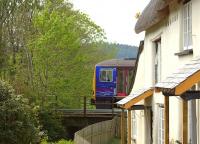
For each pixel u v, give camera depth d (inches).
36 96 1224.8
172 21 605.9
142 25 746.8
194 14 513.0
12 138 651.5
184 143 407.8
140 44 819.4
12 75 1364.4
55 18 1299.2
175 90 407.5
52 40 1285.7
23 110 675.4
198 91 412.8
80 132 851.4
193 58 495.5
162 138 658.8
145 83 780.6
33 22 1416.1
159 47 709.3
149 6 740.0
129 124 756.6
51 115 1192.2
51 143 883.4
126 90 1470.2
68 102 1368.1
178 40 576.4
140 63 829.8
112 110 1257.4
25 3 1673.2
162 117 661.3
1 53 1486.2
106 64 1491.1
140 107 746.8
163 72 655.1
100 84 1478.8
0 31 1594.5
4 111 653.9
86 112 1262.3
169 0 576.1
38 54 1291.8
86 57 1380.4
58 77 1301.7
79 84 1366.9
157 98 684.1
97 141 1008.2
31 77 1294.3
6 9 1642.5
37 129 708.0
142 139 785.6
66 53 1301.7
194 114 498.3
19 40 1577.3
